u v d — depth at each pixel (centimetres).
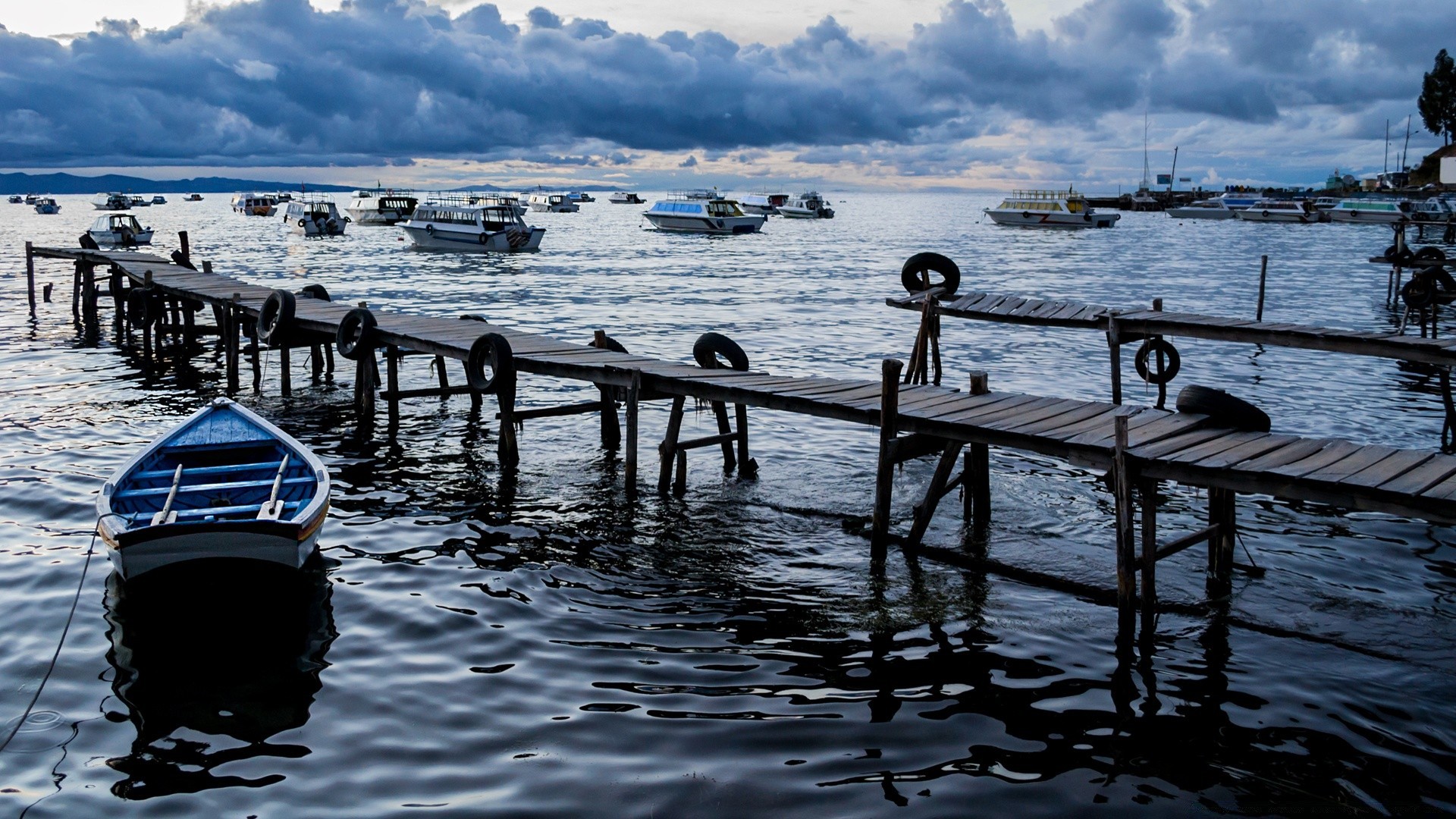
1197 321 1983
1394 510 895
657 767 802
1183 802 760
